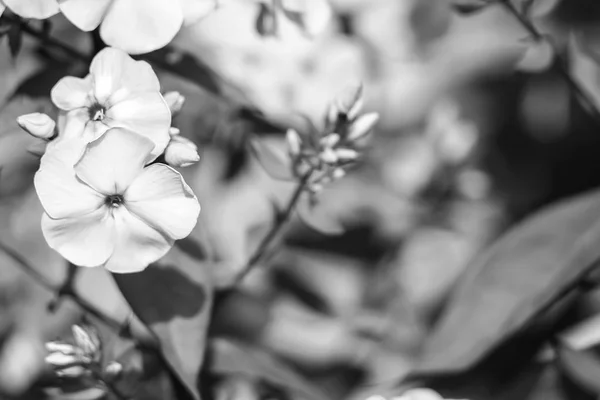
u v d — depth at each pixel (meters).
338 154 0.35
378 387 0.44
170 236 0.31
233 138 0.43
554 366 0.40
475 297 0.38
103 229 0.31
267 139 0.39
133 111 0.31
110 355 0.35
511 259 0.38
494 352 0.41
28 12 0.31
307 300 0.46
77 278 0.41
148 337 0.37
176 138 0.31
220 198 0.44
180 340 0.33
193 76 0.37
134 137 0.30
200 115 0.42
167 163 0.31
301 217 0.36
